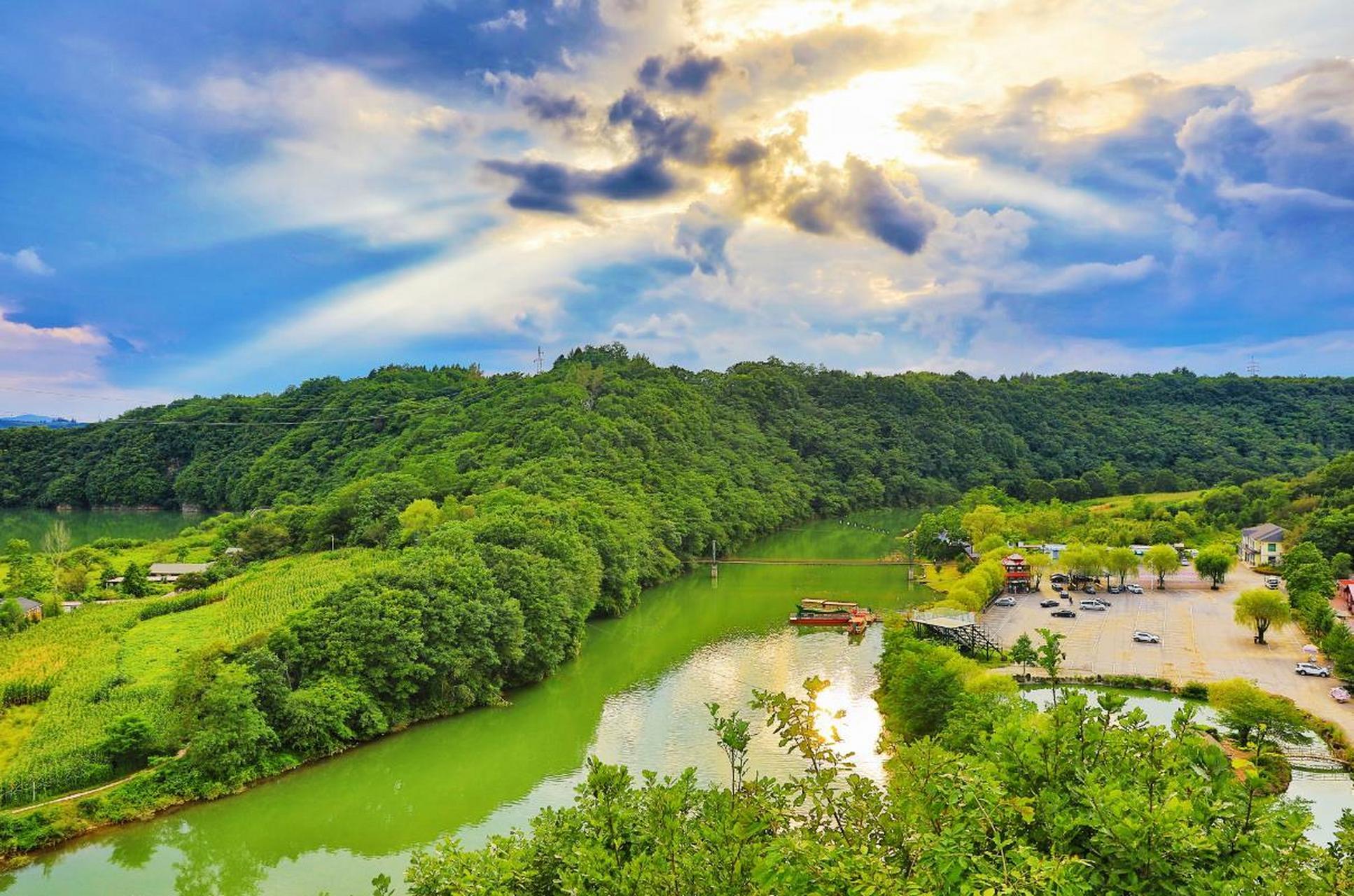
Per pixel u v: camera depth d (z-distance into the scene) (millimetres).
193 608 107250
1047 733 18656
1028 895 13438
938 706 67875
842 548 187375
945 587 143375
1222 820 16594
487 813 63688
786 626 116750
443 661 80938
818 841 16453
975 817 15797
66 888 53469
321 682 75625
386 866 56344
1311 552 128375
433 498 146375
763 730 76438
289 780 68375
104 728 66938
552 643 94312
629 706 84812
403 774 70375
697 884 17047
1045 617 118938
